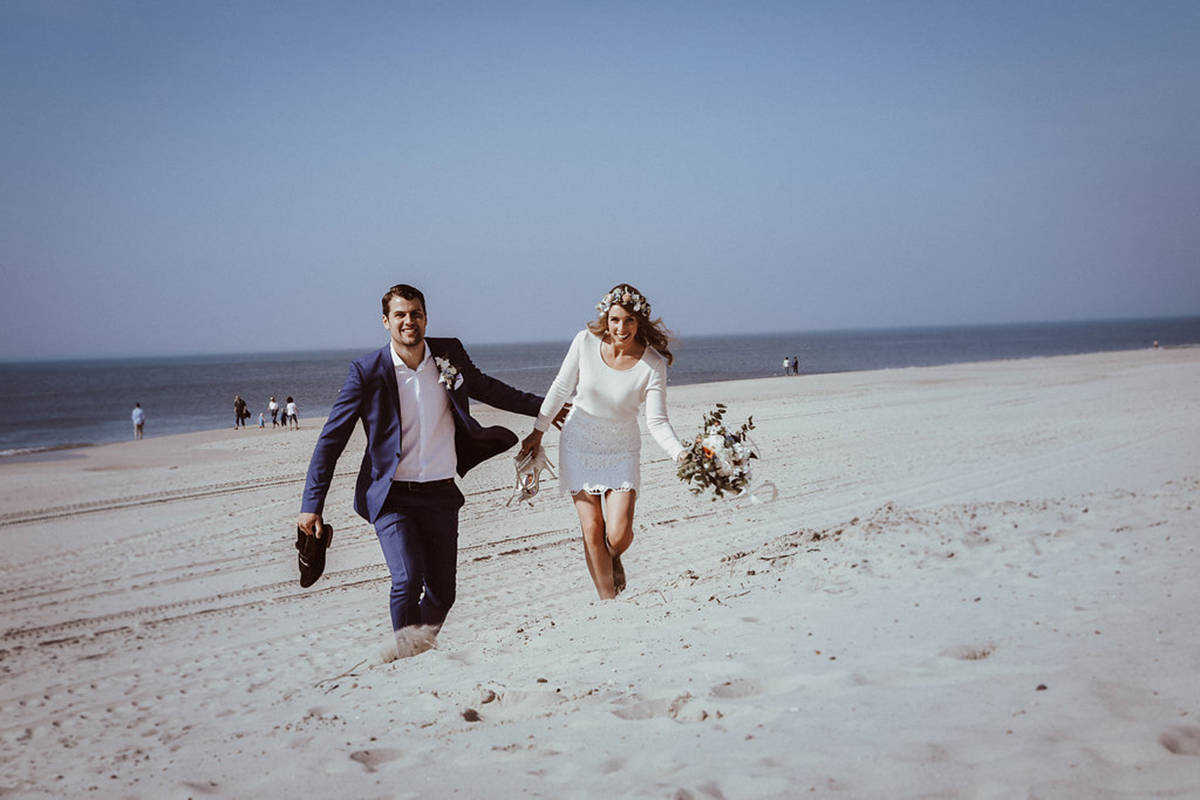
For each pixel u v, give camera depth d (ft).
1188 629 10.95
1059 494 31.91
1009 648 10.89
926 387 116.26
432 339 16.05
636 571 24.81
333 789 8.45
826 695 9.68
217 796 8.66
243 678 17.42
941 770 7.23
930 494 34.99
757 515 33.01
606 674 11.62
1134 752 7.21
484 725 10.19
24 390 354.13
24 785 10.54
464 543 31.76
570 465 17.52
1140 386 95.40
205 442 92.27
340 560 31.37
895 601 14.21
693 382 209.15
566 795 7.55
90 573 31.50
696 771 7.78
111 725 14.52
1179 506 22.57
